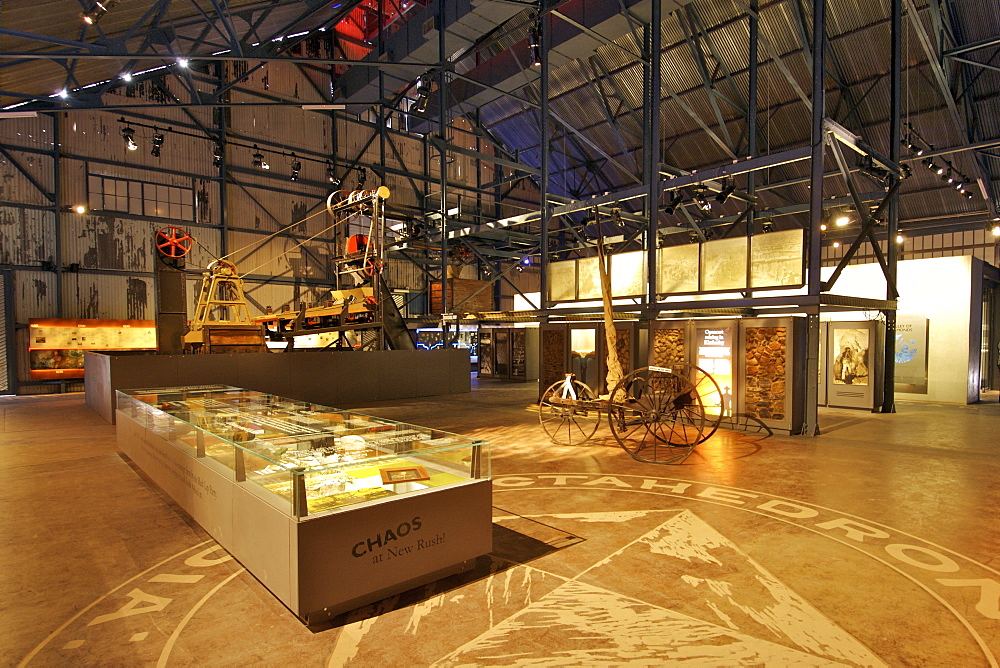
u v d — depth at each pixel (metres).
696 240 21.02
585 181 27.98
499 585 4.21
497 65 22.88
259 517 4.05
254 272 22.92
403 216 20.72
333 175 24.88
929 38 16.53
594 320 14.16
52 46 13.05
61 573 4.47
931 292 16.23
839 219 18.80
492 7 18.53
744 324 11.26
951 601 3.97
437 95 25.33
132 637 3.51
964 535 5.28
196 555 4.82
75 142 19.12
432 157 28.00
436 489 4.20
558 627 3.61
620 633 3.53
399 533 3.96
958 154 18.83
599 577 4.36
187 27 16.94
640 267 13.45
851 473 7.67
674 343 12.35
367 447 4.29
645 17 17.45
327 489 3.79
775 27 18.48
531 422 12.36
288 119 23.78
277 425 5.30
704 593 4.09
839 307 13.70
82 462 8.38
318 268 24.58
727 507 6.17
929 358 16.33
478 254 23.97
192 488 5.49
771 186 18.97
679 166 24.38
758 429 11.06
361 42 25.31
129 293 20.22
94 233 19.52
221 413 6.08
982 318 18.20
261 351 15.12
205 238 21.66
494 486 7.06
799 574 4.42
